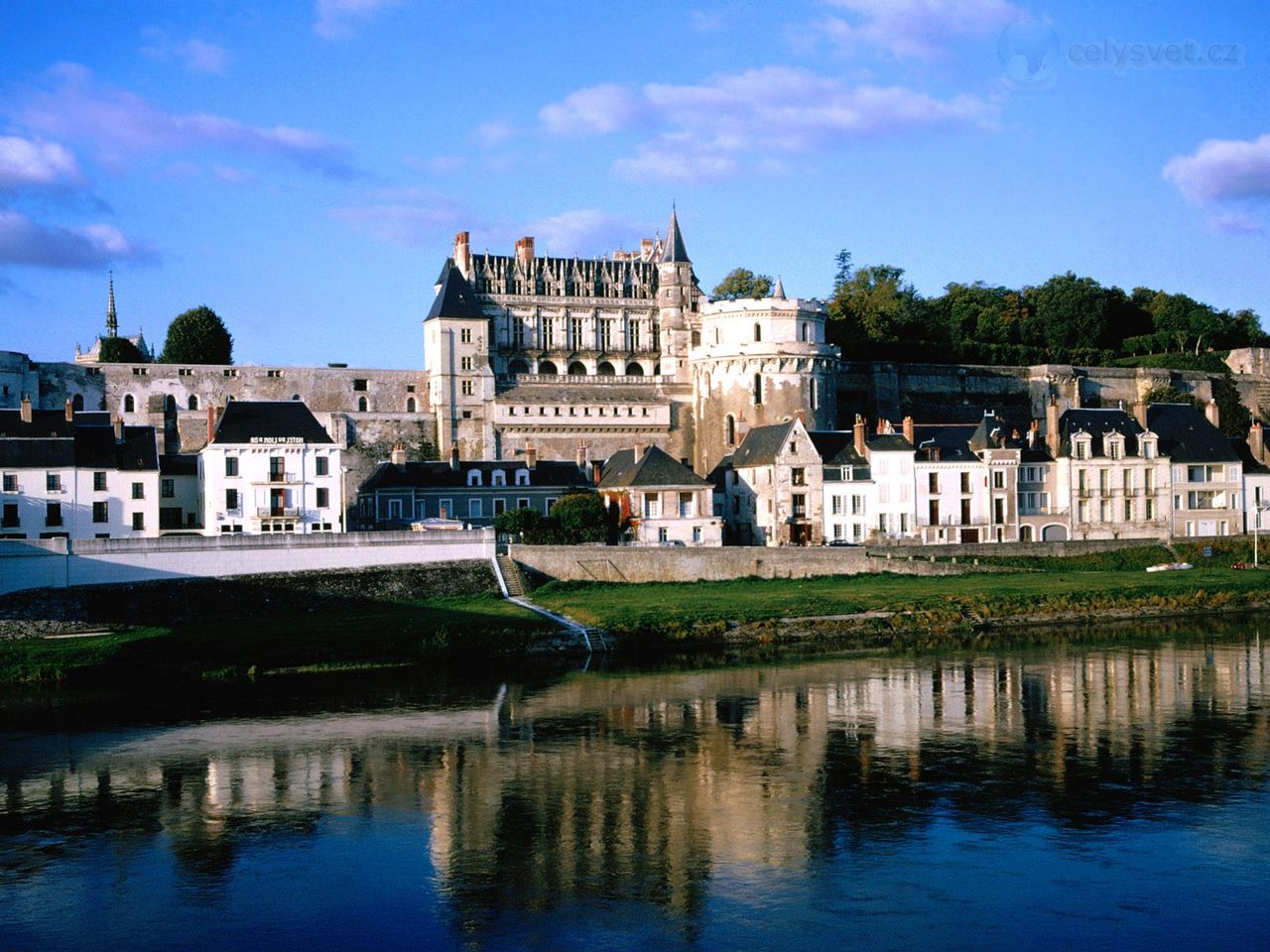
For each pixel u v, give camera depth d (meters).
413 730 67.94
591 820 53.88
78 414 120.19
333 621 92.44
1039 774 59.47
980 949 42.34
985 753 63.09
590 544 113.81
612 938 43.25
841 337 193.25
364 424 157.75
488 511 127.00
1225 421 185.88
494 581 104.50
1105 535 138.25
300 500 117.00
